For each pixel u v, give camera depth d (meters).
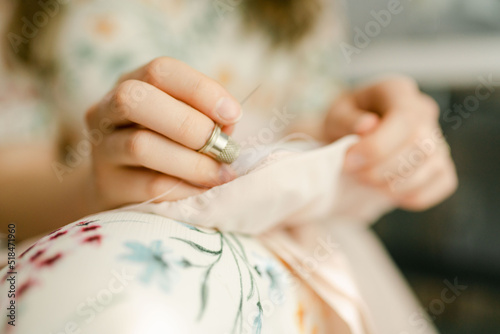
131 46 0.55
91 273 0.24
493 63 0.73
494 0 0.85
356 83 0.91
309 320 0.30
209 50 0.62
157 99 0.28
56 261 0.25
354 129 0.39
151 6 0.58
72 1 0.56
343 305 0.32
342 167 0.38
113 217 0.27
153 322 0.23
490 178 0.62
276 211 0.31
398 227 0.70
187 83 0.29
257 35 0.67
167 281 0.25
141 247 0.25
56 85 0.56
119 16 0.55
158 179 0.29
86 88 0.54
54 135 0.56
